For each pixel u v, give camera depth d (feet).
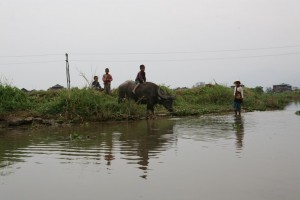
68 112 50.34
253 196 15.37
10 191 16.94
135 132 37.09
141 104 59.41
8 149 27.66
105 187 17.16
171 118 55.62
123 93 59.98
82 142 30.66
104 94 60.34
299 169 19.70
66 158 23.95
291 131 35.63
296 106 97.86
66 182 18.20
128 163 22.07
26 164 22.40
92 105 51.80
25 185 17.85
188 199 15.20
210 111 67.97
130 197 15.61
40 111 51.57
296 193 15.64
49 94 64.90
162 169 20.34
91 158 23.77
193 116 59.57
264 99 96.43
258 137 31.60
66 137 34.19
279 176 18.37
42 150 27.04
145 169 20.45
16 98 52.65
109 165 21.66
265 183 17.20
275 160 21.97
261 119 51.01
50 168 21.22
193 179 18.15
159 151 25.73
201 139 31.14
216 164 21.25
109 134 35.76
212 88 89.81
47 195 16.24
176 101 77.15
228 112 69.46
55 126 44.83
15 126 44.57
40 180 18.70
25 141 31.89
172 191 16.29
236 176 18.53
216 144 28.25
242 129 38.09
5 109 50.06
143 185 17.31
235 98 60.70
